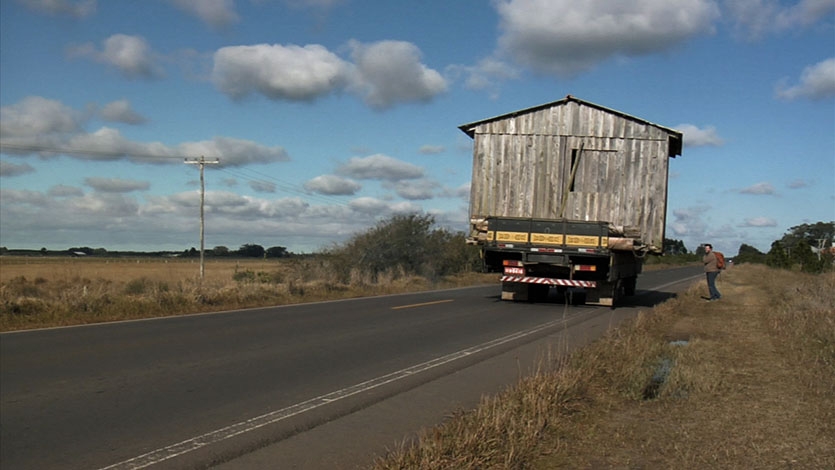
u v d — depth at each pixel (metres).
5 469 5.29
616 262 19.75
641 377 8.08
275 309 17.92
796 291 22.06
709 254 22.69
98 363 9.55
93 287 18.16
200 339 11.98
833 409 6.87
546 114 21.31
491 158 21.67
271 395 7.84
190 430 6.39
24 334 12.41
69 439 6.06
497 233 19.66
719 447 5.73
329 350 11.06
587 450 5.70
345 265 30.89
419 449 5.46
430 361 10.21
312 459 5.62
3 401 7.36
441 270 36.72
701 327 14.04
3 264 67.88
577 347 11.02
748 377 8.54
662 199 20.41
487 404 6.58
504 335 13.21
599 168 20.86
